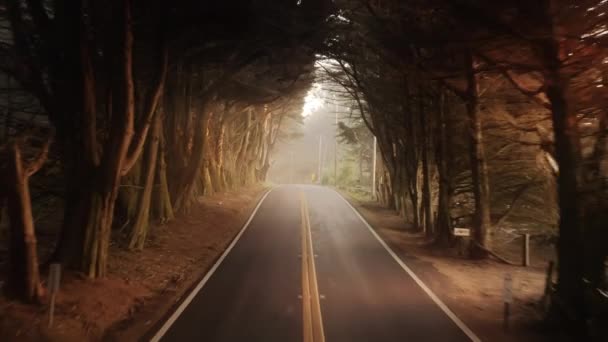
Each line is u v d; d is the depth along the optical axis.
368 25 19.47
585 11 9.92
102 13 14.09
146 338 8.92
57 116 12.63
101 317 10.03
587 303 9.80
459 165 23.47
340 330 9.58
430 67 16.88
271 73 26.70
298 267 16.30
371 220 31.38
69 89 12.40
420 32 15.11
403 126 28.45
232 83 28.84
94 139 12.65
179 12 14.64
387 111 28.92
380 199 43.84
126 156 13.13
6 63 14.10
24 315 8.98
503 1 10.22
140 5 13.98
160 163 22.73
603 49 10.00
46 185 17.02
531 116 19.41
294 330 9.51
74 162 12.49
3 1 13.05
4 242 14.36
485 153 21.39
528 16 10.16
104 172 12.37
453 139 23.16
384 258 18.67
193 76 25.78
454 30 12.99
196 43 18.78
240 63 23.83
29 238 9.58
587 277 9.98
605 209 10.26
